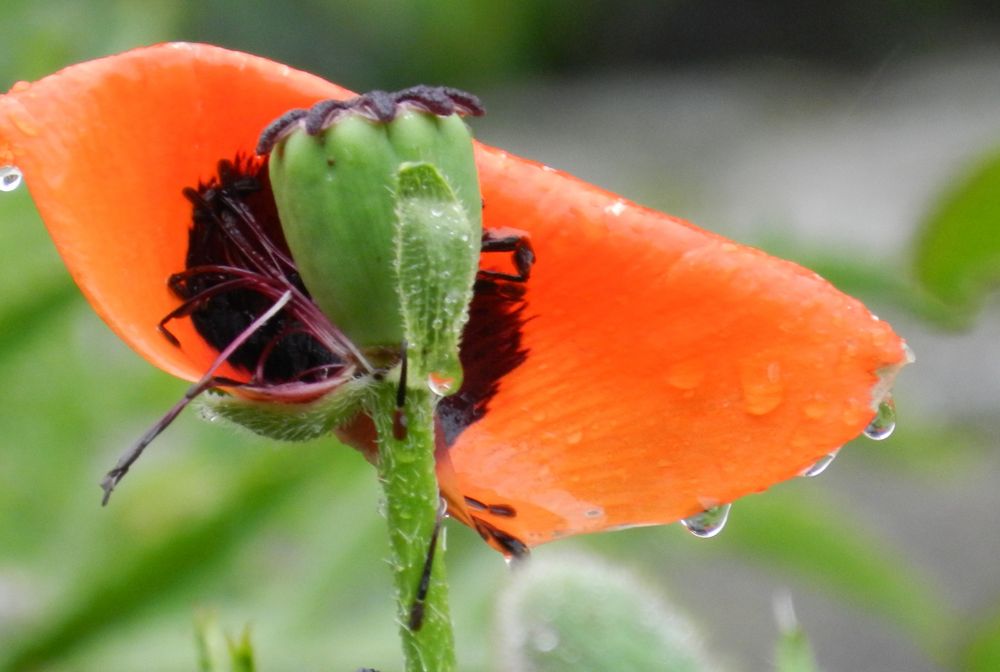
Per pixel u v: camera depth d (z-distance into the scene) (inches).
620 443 13.8
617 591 15.4
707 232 13.6
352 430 13.6
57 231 12.9
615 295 13.6
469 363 13.8
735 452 13.7
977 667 23.3
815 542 25.9
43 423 28.3
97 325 30.6
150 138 13.5
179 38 49.6
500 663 15.3
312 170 13.1
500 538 14.2
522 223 13.6
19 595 26.9
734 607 50.6
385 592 24.2
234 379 13.5
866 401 13.5
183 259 13.5
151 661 21.6
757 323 13.5
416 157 13.1
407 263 13.0
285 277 13.7
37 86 13.2
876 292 26.0
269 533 25.2
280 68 13.8
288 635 23.4
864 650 50.0
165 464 29.2
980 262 21.2
